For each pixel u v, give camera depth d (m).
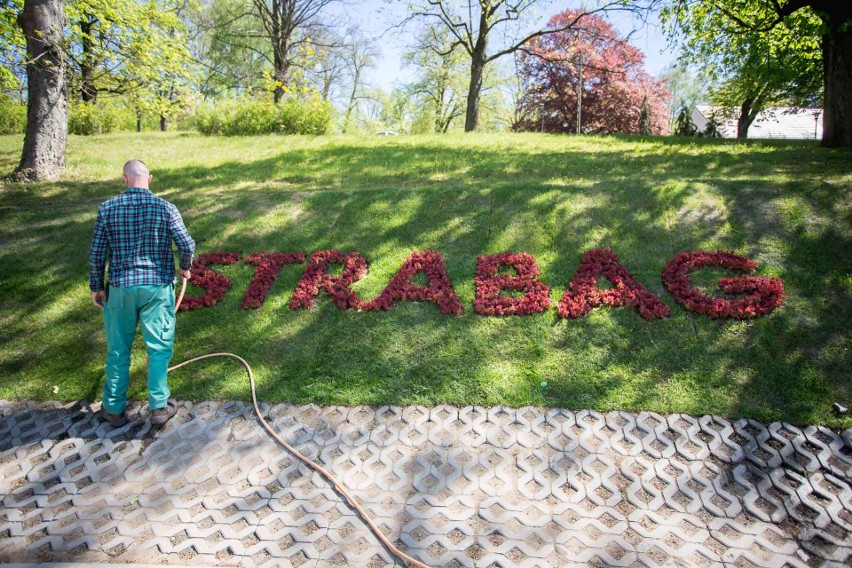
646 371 5.03
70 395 5.04
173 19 15.90
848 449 4.16
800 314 5.54
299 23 27.73
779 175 8.41
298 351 5.52
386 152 11.91
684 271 6.20
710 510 3.70
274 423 4.61
